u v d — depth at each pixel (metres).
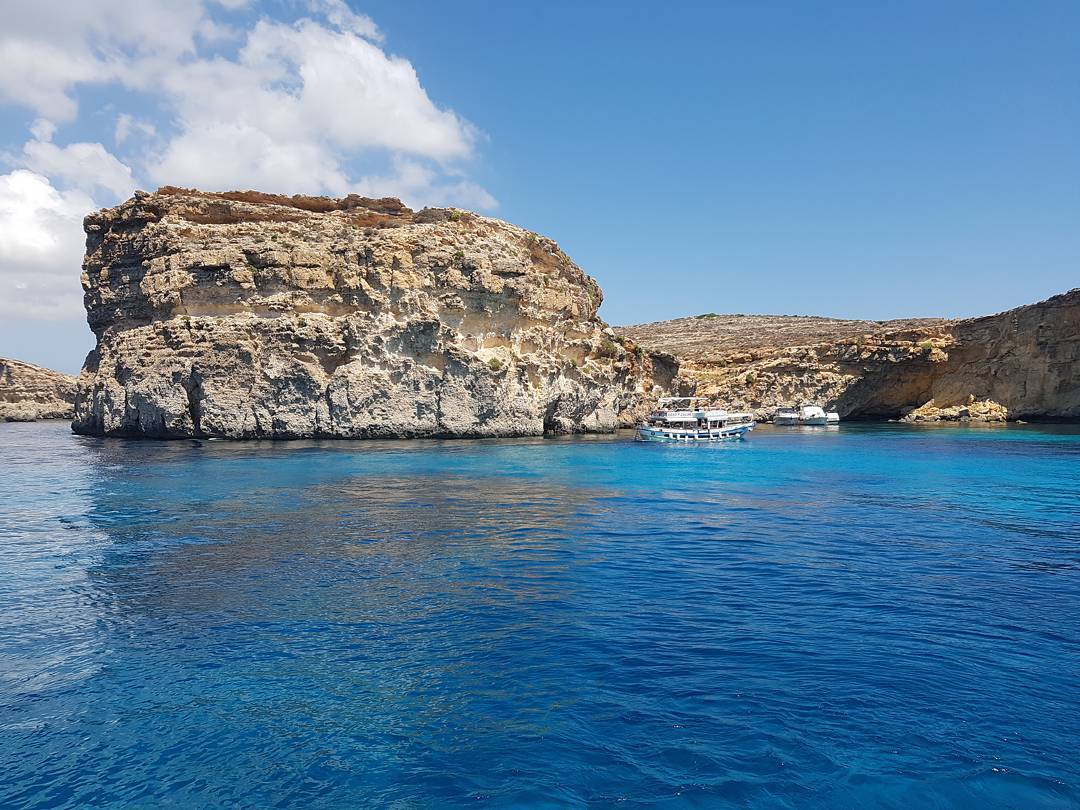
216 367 54.94
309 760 8.88
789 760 8.74
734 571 17.78
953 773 8.45
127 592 15.63
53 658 11.95
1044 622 13.74
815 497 31.39
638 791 8.17
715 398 105.56
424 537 21.53
